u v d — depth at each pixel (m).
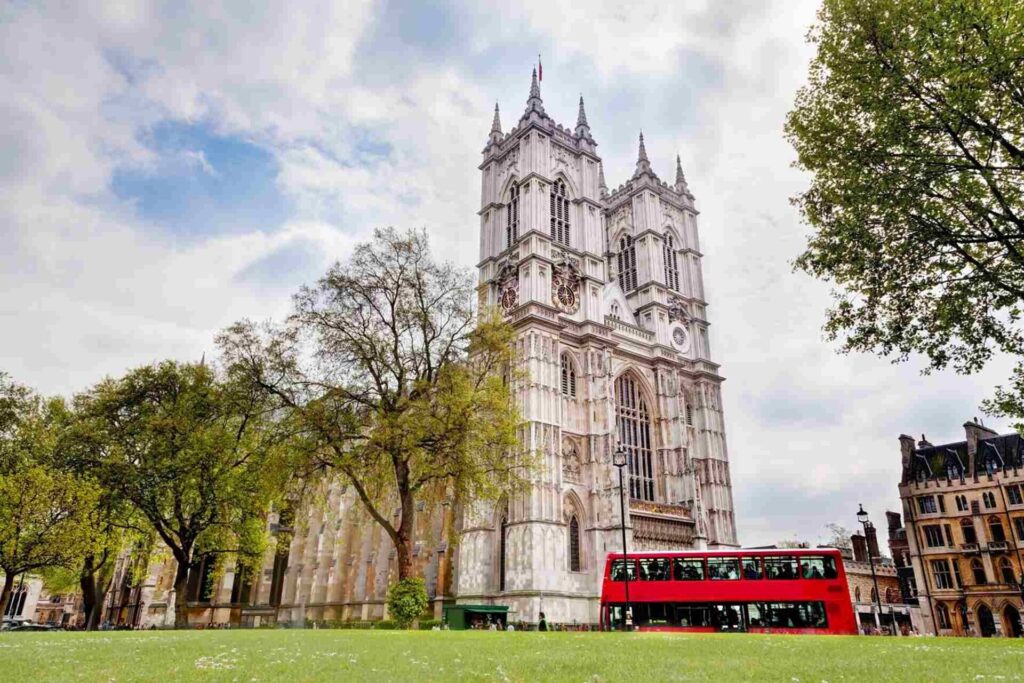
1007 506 75.12
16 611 112.44
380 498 44.22
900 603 89.00
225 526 51.66
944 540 79.12
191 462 47.38
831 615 38.34
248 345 44.97
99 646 18.06
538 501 65.25
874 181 27.25
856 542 92.44
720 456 85.81
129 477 48.59
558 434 70.31
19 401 56.19
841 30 28.30
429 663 13.44
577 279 82.25
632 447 79.75
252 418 48.53
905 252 27.72
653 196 97.62
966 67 24.27
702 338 94.00
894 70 26.86
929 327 28.20
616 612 44.00
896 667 13.33
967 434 81.88
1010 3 23.17
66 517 47.12
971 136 25.89
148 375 53.59
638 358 84.12
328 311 42.69
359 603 80.38
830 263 29.25
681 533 74.75
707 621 41.06
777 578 40.44
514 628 57.81
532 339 72.50
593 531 69.62
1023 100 24.48
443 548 71.69
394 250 44.22
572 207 87.19
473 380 45.78
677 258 98.56
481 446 41.16
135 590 89.50
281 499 47.00
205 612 78.12
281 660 13.87
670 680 10.91
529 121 86.19
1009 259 26.30
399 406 41.41
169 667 12.31
